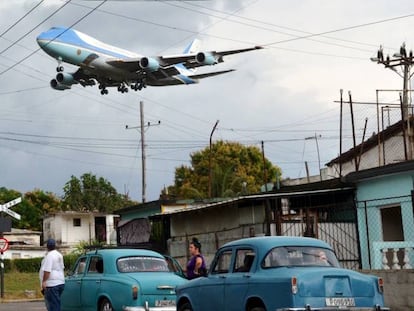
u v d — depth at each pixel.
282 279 10.79
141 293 14.23
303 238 12.12
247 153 74.62
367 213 20.75
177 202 34.62
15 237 67.31
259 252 11.62
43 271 14.19
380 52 30.59
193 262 14.73
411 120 31.88
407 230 19.23
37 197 88.00
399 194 19.56
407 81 30.59
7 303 28.09
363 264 20.70
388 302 16.98
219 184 60.66
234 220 24.64
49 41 32.44
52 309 14.17
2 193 84.75
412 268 17.45
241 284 11.61
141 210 36.25
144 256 15.58
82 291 15.62
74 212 69.44
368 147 35.09
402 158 33.22
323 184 22.05
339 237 21.23
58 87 34.19
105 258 15.39
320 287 10.79
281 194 21.72
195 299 12.87
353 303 10.96
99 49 33.84
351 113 28.59
